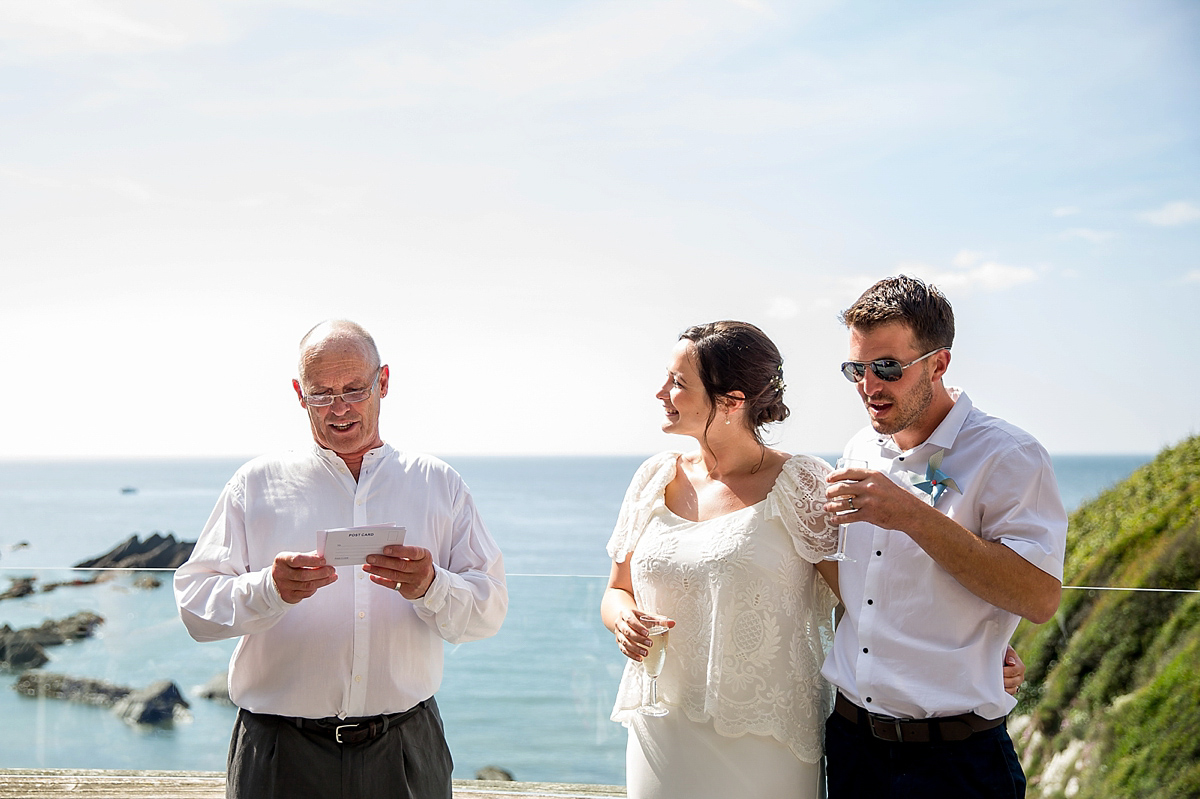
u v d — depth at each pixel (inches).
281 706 89.6
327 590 91.3
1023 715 132.3
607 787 144.9
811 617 92.7
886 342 82.5
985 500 82.3
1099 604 133.6
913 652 82.0
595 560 2020.2
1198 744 129.0
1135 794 130.3
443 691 149.1
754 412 93.9
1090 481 1868.8
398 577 84.5
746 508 92.3
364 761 89.7
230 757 92.7
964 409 86.4
